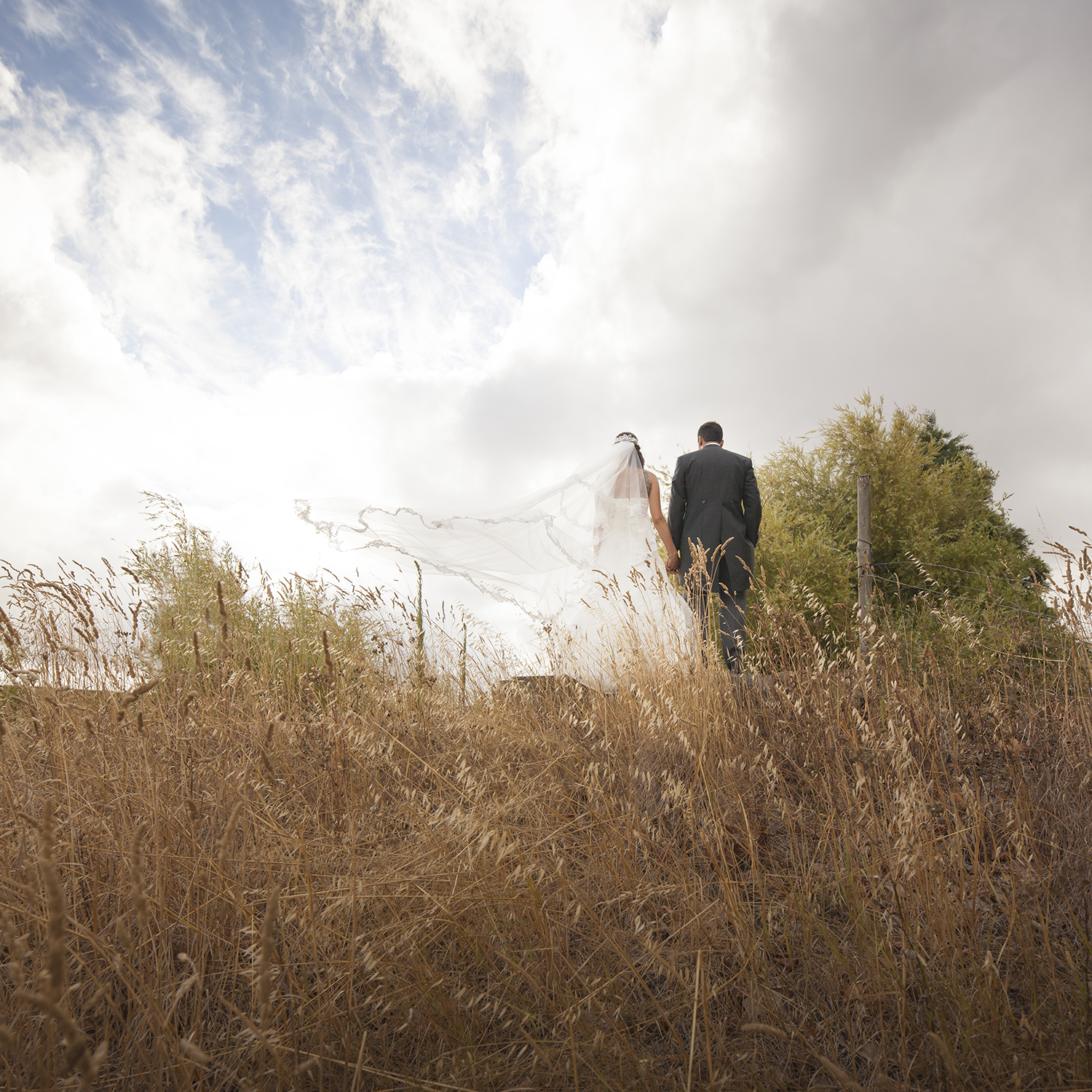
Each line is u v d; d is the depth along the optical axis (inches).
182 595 167.6
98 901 64.6
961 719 106.1
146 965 59.4
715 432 195.2
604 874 76.3
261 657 139.6
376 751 91.6
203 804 81.7
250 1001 60.9
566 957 64.5
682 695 115.9
